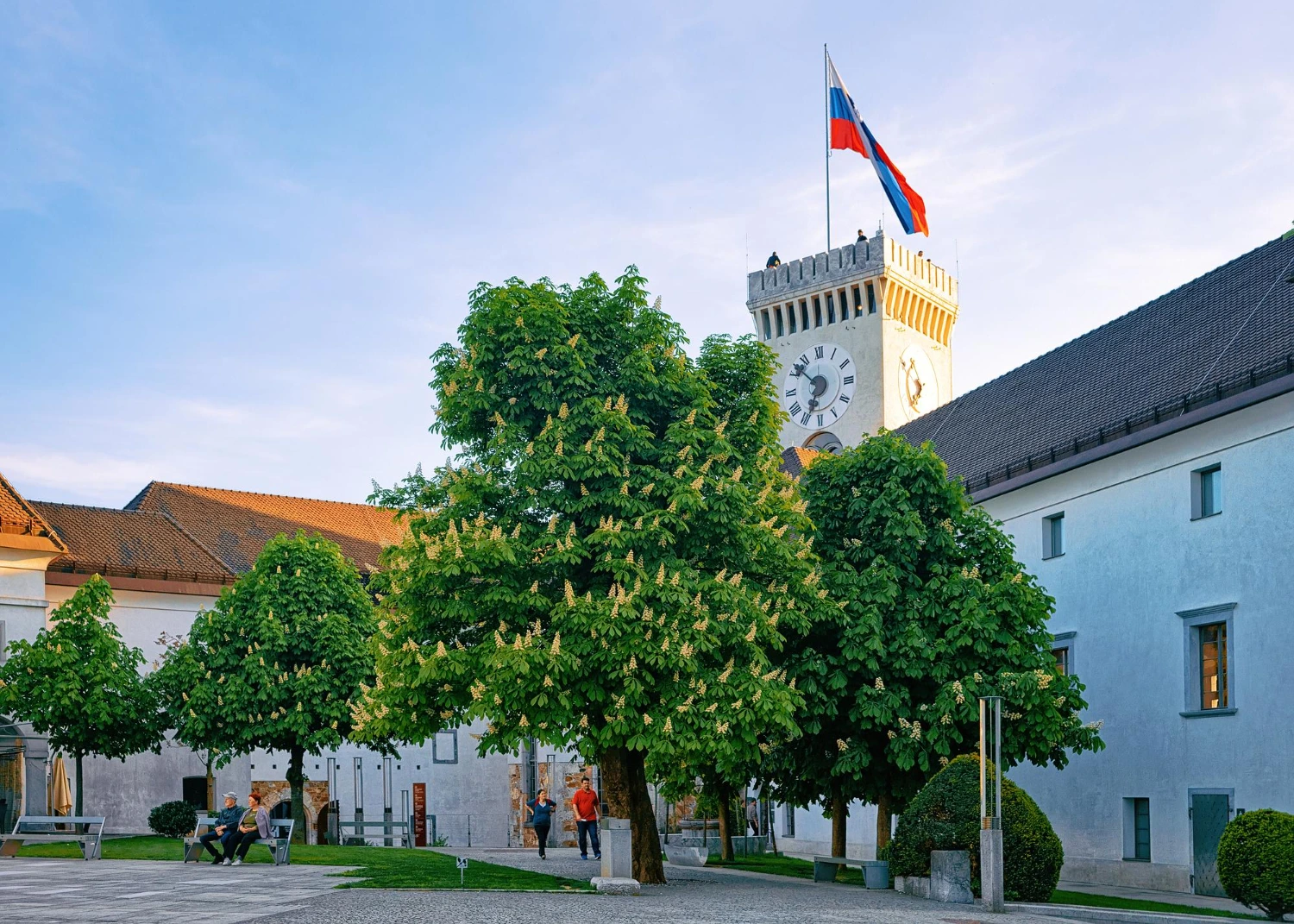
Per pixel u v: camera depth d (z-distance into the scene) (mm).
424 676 21781
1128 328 39500
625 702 21906
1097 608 33906
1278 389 27578
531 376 24031
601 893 21203
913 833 23562
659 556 22953
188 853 26453
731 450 24172
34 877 22094
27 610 44812
